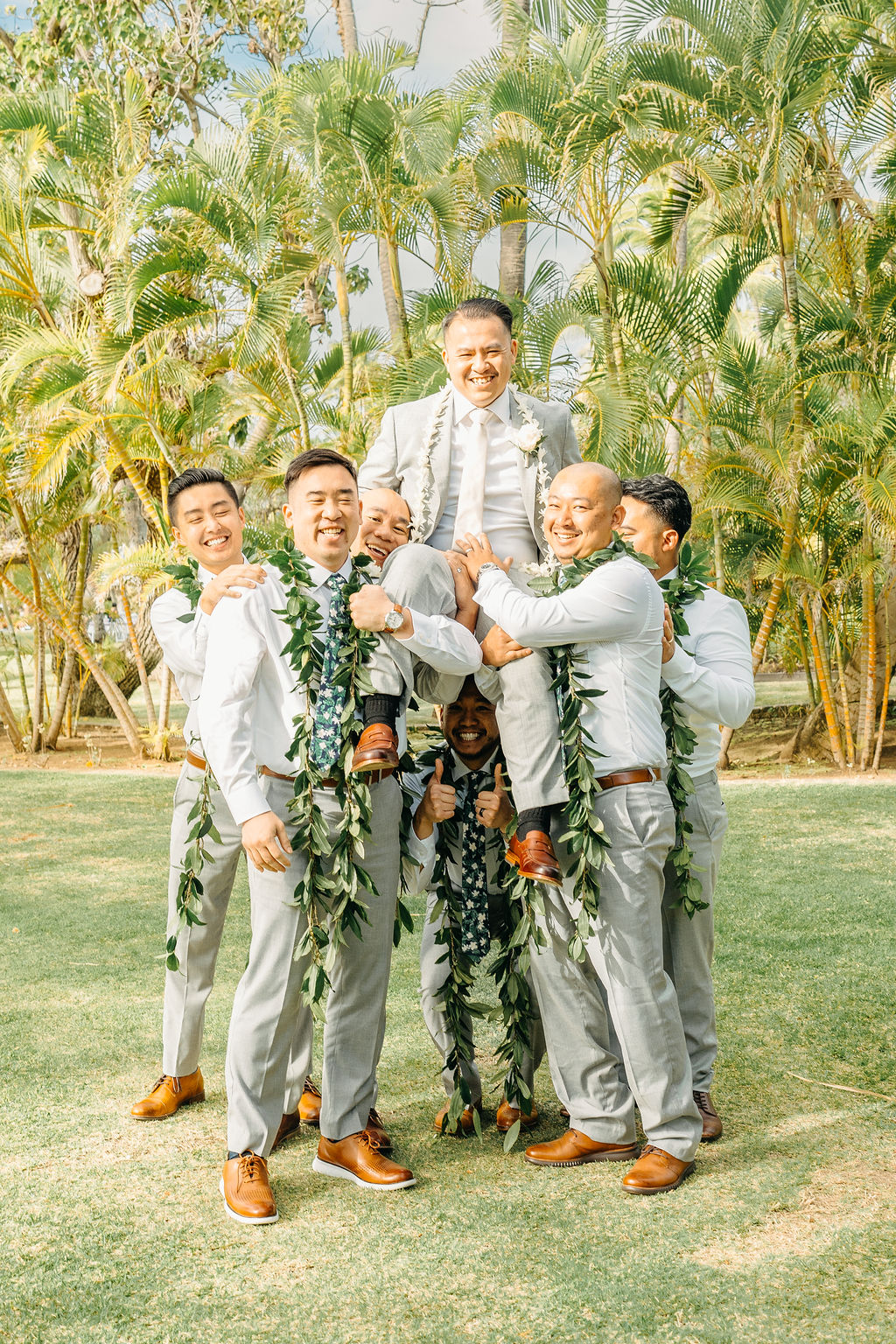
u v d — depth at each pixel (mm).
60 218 13055
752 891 6098
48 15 15211
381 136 10258
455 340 3492
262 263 10516
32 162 11320
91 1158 3168
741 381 10812
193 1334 2303
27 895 6613
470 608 3225
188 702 3609
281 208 10594
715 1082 3598
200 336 13047
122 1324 2348
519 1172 3062
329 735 2916
